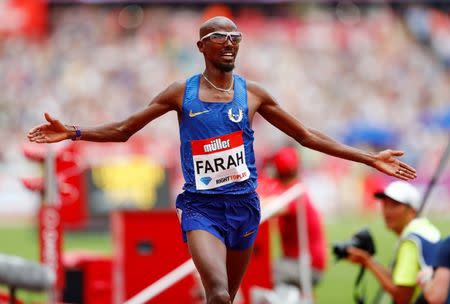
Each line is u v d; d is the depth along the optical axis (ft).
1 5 373.61
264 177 106.83
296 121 62.80
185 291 96.78
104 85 371.97
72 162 97.76
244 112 61.16
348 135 350.84
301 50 410.11
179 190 263.29
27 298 122.21
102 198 207.82
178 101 61.00
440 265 65.72
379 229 241.76
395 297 77.51
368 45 417.49
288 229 103.04
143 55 391.24
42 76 366.22
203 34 60.80
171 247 95.71
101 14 405.80
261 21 422.82
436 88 404.77
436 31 433.07
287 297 96.68
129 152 262.67
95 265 105.29
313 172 315.37
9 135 335.47
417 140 358.02
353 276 161.79
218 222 61.11
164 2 420.77
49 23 394.52
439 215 297.94
